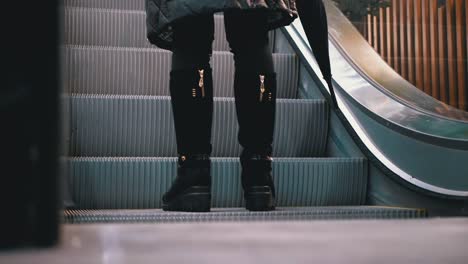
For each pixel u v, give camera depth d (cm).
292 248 65
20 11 71
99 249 64
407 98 298
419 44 383
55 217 70
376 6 392
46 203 70
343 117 297
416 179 264
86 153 296
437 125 267
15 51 71
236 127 309
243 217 207
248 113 219
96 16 393
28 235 69
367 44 351
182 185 220
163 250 63
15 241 69
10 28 71
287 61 353
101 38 393
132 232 78
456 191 249
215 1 200
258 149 222
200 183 218
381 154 280
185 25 214
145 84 351
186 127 217
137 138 299
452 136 255
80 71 346
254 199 223
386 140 279
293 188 277
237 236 74
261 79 217
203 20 214
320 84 319
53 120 71
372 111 287
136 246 66
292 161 277
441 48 371
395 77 322
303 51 345
